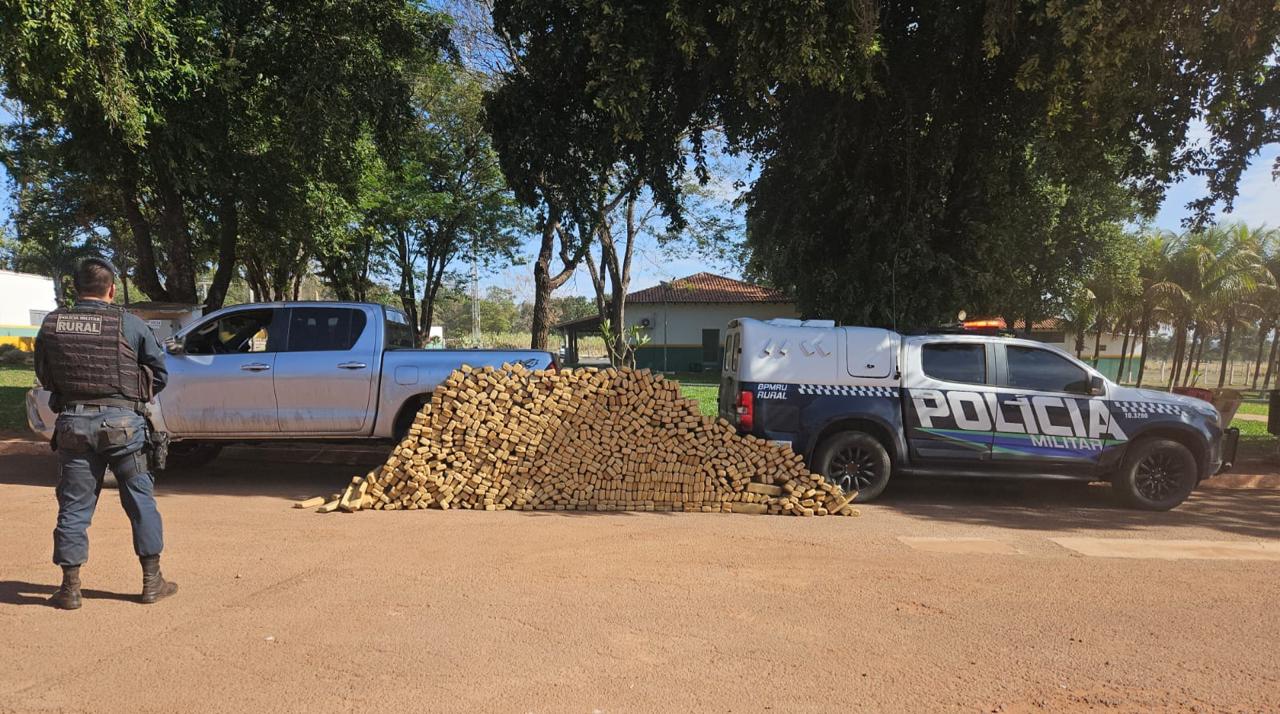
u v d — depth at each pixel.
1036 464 7.52
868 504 7.56
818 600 4.50
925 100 11.29
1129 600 4.61
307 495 7.33
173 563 4.95
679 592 4.58
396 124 13.81
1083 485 8.86
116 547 5.22
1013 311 21.55
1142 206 11.75
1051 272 21.94
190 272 13.84
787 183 12.73
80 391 3.98
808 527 6.43
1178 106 9.80
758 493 7.04
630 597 4.47
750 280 25.59
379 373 7.60
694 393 19.59
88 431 3.96
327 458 9.31
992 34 8.62
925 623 4.16
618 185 17.36
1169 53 8.97
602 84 9.20
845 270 12.02
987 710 3.17
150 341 4.21
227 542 5.49
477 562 5.11
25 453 9.33
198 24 10.84
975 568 5.24
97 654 3.54
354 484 6.93
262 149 13.45
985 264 12.17
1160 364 46.66
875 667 3.58
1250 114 9.80
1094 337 37.09
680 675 3.45
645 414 7.04
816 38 8.27
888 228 11.76
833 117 11.08
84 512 4.10
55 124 11.60
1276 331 35.56
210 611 4.11
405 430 7.76
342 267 21.92
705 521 6.58
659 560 5.25
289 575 4.74
